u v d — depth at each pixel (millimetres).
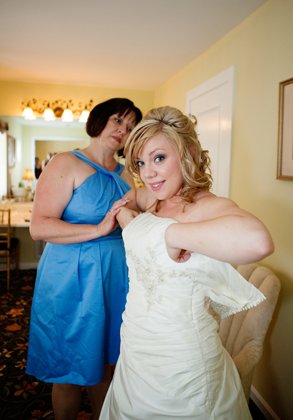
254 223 601
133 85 4031
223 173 2416
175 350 780
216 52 2547
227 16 2100
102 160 1423
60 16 2182
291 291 1676
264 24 1904
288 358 1672
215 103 2535
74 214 1265
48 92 4016
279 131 1719
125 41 2598
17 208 4207
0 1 1983
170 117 805
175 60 3033
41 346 1279
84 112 4098
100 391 1429
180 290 795
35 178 4195
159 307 810
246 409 862
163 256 790
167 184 826
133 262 897
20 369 2150
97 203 1261
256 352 1292
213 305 905
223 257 621
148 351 810
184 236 683
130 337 875
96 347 1226
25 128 4078
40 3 2006
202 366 781
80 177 1254
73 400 1326
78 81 3885
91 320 1225
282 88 1688
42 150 4148
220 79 2426
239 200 2201
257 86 1977
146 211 1008
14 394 1899
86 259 1237
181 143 789
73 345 1248
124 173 1550
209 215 753
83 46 2732
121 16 2160
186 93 3141
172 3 1965
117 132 1349
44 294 1275
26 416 1715
